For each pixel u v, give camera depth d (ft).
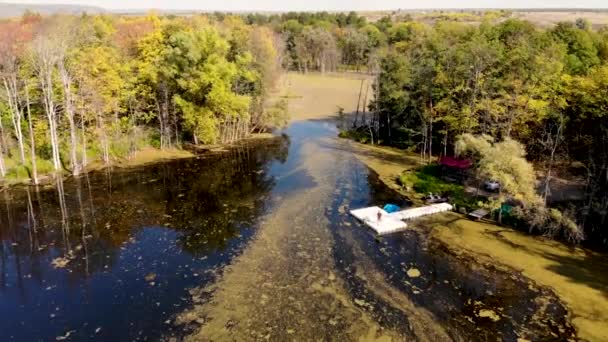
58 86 192.24
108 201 156.66
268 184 176.24
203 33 221.66
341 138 258.78
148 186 173.17
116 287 103.50
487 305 96.94
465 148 147.84
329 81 468.75
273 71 307.99
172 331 87.76
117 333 87.20
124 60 223.92
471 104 181.27
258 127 274.16
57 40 185.98
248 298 99.04
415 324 90.53
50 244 125.18
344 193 166.40
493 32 258.98
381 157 217.56
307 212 147.43
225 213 146.61
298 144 244.22
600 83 141.28
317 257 117.39
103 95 200.54
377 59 260.83
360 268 112.16
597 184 131.23
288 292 101.40
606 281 105.50
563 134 148.05
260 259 116.16
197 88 214.90
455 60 198.80
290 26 615.98
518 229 134.31
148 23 310.45
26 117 198.29
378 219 136.15
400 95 222.89
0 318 92.12
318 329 88.74
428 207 149.18
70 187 170.71
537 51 183.83
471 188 165.89
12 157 183.42
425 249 121.90
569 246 123.65
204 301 97.91
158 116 223.92
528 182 131.13
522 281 105.91
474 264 113.91
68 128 203.21
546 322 91.04
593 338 86.22
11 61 176.96
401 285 104.58
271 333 87.40
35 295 100.48
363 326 89.81
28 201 156.04
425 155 218.79
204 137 226.58
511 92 175.42
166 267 112.47
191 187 172.45
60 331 87.92
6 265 114.11
